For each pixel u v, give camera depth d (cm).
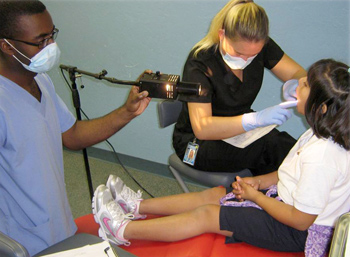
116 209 126
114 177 141
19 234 110
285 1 160
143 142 239
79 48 229
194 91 110
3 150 100
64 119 125
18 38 91
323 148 98
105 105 242
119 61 219
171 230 118
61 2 218
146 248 119
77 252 81
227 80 138
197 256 110
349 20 152
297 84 126
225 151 144
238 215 115
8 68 100
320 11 156
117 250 87
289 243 110
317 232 105
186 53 195
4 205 107
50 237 111
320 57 165
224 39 125
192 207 134
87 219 137
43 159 108
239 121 128
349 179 100
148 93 113
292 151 119
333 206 103
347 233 70
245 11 114
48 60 98
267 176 136
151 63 209
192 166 153
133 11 198
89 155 271
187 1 181
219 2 173
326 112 95
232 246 115
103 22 211
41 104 109
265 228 112
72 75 128
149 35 201
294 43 168
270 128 139
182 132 158
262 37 114
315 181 96
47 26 95
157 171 245
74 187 232
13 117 100
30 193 106
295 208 101
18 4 90
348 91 91
